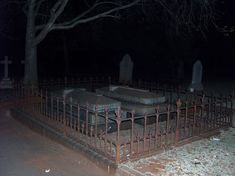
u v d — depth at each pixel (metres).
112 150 6.72
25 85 10.62
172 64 23.61
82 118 8.56
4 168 6.29
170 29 18.22
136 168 5.93
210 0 13.83
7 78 15.45
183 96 13.06
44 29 14.11
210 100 10.18
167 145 6.98
